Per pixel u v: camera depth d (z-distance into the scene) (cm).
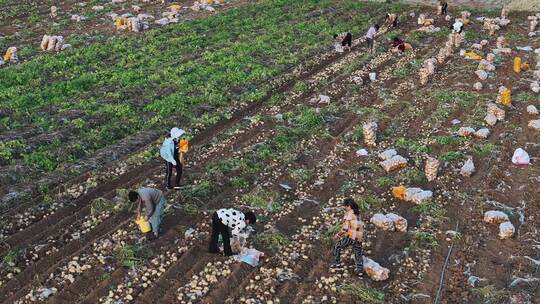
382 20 3288
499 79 2302
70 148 1648
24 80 2164
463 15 3234
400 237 1279
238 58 2506
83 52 2520
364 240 1262
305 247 1237
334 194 1466
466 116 1948
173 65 2422
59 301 1069
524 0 3625
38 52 2545
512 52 2648
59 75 2242
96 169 1562
